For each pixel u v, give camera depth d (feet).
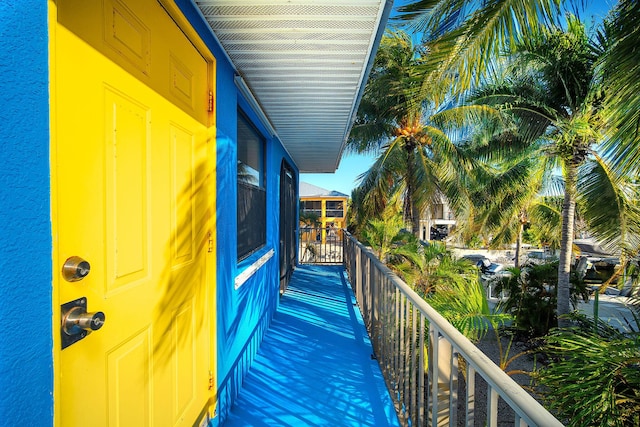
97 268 3.65
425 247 19.15
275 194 15.85
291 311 15.92
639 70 8.07
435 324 5.23
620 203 16.44
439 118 25.64
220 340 7.18
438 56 10.18
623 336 13.64
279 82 9.46
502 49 10.59
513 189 31.76
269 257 12.55
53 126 2.82
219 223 7.18
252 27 6.76
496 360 22.35
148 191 4.74
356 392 8.70
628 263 16.85
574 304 27.17
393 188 30.14
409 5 10.20
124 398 4.14
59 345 2.94
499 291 29.66
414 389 6.62
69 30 3.21
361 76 9.12
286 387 8.92
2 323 2.40
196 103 6.42
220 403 7.18
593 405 7.97
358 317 15.03
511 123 24.06
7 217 2.43
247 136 11.28
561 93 22.27
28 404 2.60
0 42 2.36
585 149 20.81
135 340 4.40
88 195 3.51
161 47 5.10
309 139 16.80
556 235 37.76
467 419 4.04
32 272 2.64
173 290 5.44
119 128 4.06
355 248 18.69
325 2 5.97
